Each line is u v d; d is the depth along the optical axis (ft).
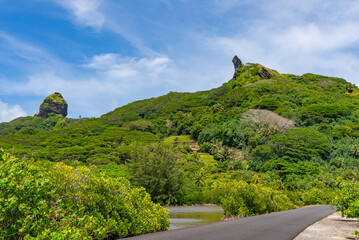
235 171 278.05
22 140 440.45
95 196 35.01
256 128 416.46
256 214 79.15
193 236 32.12
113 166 222.28
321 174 262.67
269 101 519.19
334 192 178.19
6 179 22.81
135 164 183.11
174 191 164.96
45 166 35.40
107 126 607.78
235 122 451.53
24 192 24.84
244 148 375.25
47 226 25.71
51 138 442.91
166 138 507.30
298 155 322.55
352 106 508.12
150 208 46.32
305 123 448.24
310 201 164.86
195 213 105.50
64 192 32.78
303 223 48.60
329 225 46.44
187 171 246.68
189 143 442.09
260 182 237.45
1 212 22.56
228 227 41.09
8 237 23.36
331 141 371.97
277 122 421.18
